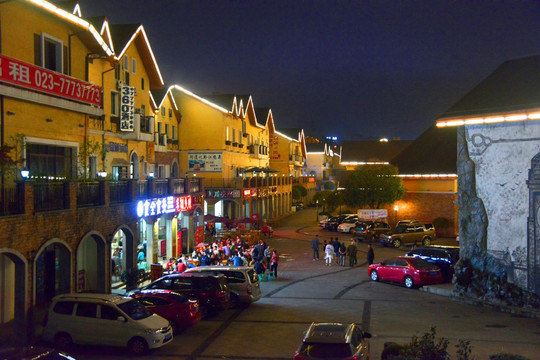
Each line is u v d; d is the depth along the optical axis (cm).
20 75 1866
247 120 5781
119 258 2664
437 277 2544
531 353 1434
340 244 3447
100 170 2706
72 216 1877
